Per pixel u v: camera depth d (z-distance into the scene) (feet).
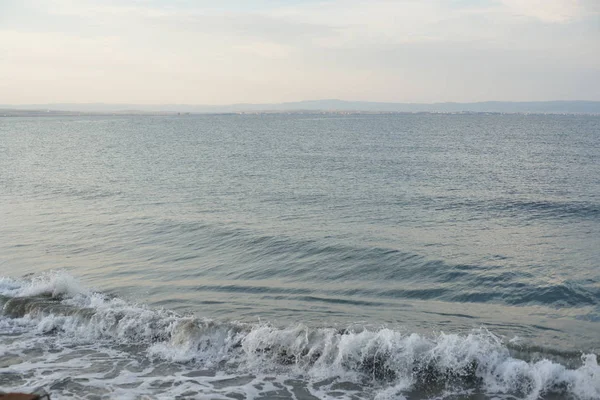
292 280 43.75
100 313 33.68
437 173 120.06
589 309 36.60
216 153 186.19
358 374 26.50
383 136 294.05
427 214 71.92
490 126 453.17
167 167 140.15
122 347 30.22
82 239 58.70
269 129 405.39
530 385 24.59
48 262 49.70
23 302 36.37
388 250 51.75
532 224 65.46
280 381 25.95
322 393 24.66
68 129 447.42
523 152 181.88
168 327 31.37
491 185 100.48
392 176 114.73
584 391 23.81
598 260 48.75
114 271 46.57
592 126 447.83
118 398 23.86
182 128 450.71
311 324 33.35
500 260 48.70
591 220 67.72
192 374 26.76
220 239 57.36
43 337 31.83
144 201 84.64
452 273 44.96
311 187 98.27
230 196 88.38
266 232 59.62
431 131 356.59
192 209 76.23
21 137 323.16
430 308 37.04
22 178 119.96
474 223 66.08
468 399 23.88
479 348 26.81
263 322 33.65
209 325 30.86
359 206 78.07
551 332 31.78
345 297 39.47
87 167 144.05
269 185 101.55
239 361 28.25
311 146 216.95
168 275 45.37
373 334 28.14
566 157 161.68
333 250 52.21
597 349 28.63
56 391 24.59
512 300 38.78
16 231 63.21
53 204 83.20
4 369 27.14
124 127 485.97
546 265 47.11
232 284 42.68
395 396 24.27
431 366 26.53
